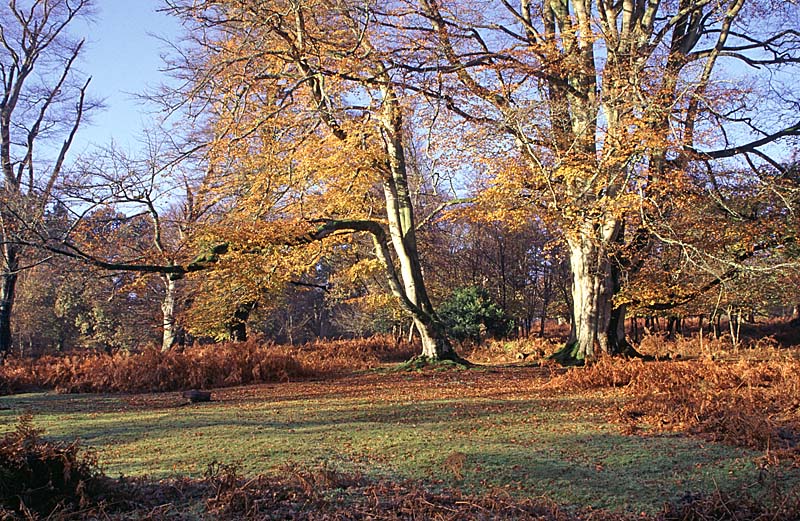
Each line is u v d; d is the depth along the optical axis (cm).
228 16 1620
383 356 3067
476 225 3628
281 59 1725
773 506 555
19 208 1853
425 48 1691
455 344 3175
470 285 3484
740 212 1836
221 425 1024
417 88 1653
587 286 1941
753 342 3050
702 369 1341
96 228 2044
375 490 601
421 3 1827
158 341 3522
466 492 628
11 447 571
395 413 1121
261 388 1641
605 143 1627
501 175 1673
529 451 795
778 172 1850
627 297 1881
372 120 1741
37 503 550
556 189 1678
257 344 2078
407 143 2183
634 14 1953
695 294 1925
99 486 593
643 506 591
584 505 598
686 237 1770
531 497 613
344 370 2156
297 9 1554
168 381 1695
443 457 768
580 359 1919
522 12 2094
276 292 2369
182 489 625
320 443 859
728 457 747
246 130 1677
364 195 2041
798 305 4109
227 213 1891
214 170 1808
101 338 3778
